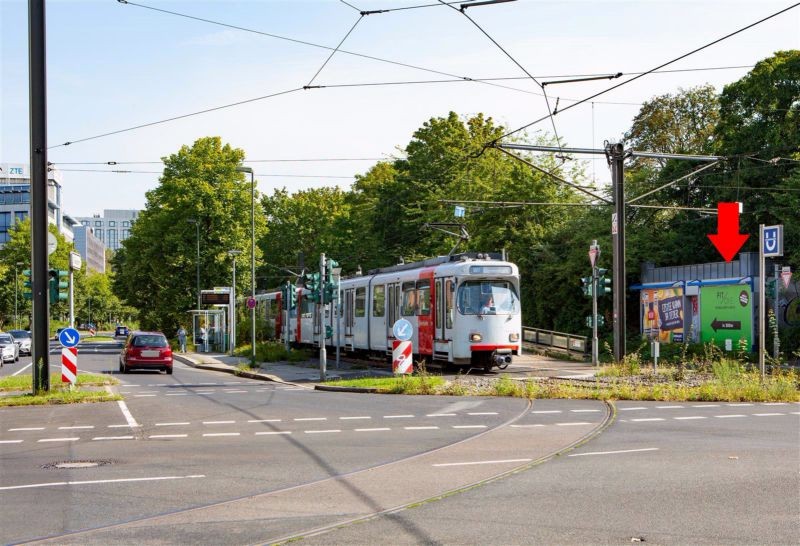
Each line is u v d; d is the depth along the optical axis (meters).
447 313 28.25
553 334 40.34
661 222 47.59
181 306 63.47
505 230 48.09
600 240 43.66
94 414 17.86
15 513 8.27
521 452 11.86
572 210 48.44
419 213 57.06
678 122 55.19
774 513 7.88
